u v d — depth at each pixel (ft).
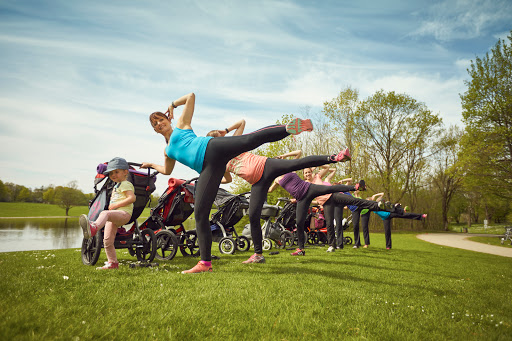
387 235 37.76
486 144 80.74
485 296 12.84
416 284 14.39
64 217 201.36
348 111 107.04
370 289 12.53
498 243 65.21
